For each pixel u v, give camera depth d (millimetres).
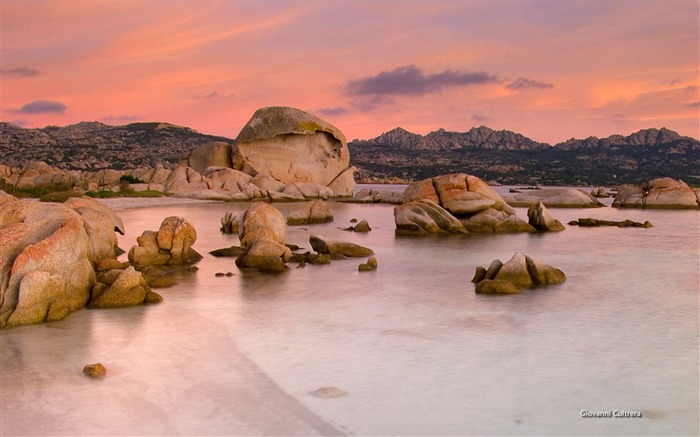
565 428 10445
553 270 23078
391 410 11125
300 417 10836
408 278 23703
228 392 11914
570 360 13781
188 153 91188
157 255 26016
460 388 12125
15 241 17625
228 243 32969
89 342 14930
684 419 10805
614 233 40844
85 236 19406
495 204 42906
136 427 10445
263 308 18547
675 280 23516
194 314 17703
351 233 39781
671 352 14406
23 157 170875
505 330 16203
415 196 42938
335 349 14523
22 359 13695
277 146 86312
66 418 10750
